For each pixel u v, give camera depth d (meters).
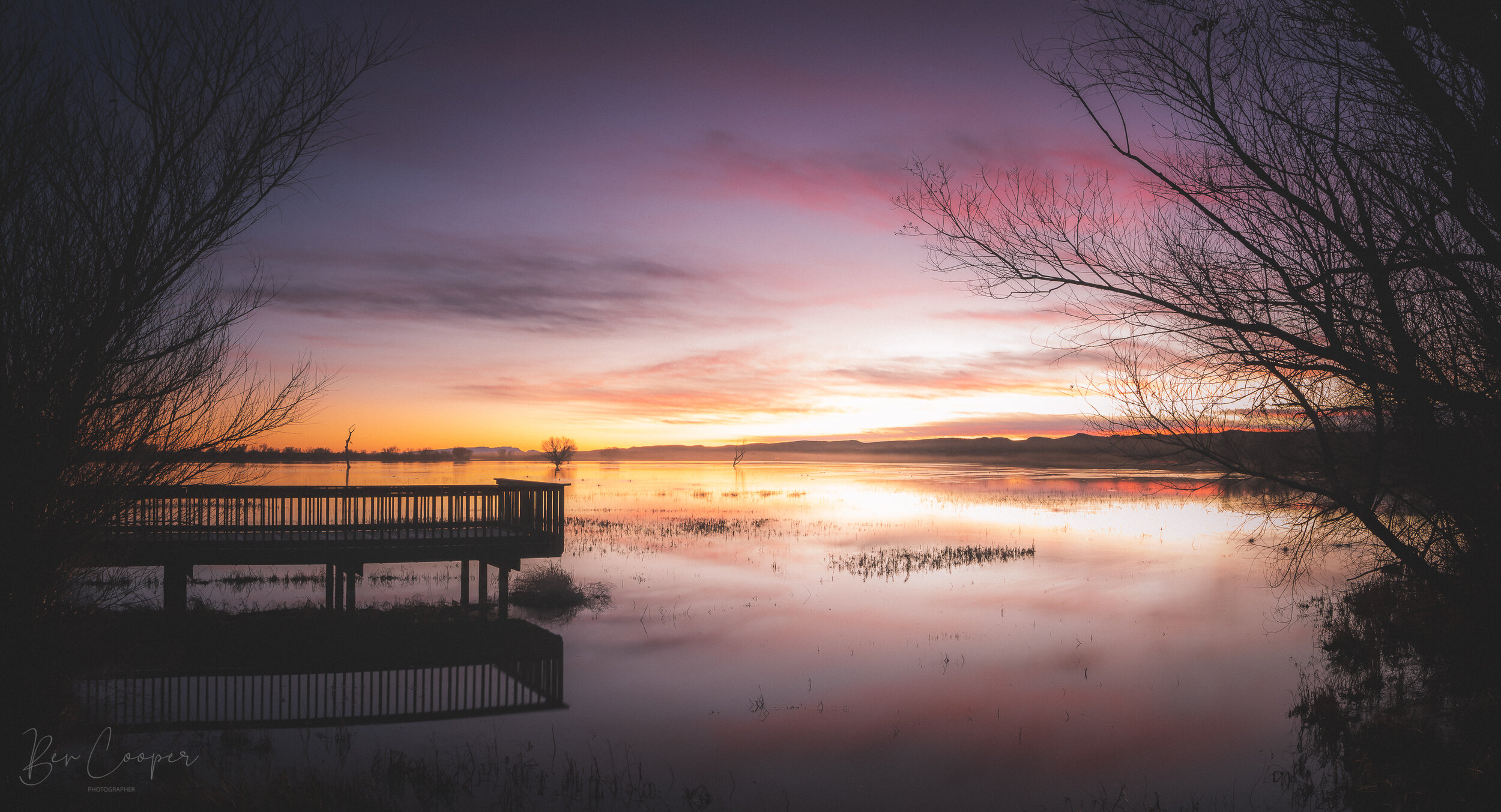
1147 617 14.03
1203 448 5.39
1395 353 4.76
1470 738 7.63
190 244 5.35
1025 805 6.81
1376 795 6.80
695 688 10.05
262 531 13.91
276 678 10.27
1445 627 8.52
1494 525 4.93
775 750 8.05
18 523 4.90
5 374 4.84
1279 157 4.98
